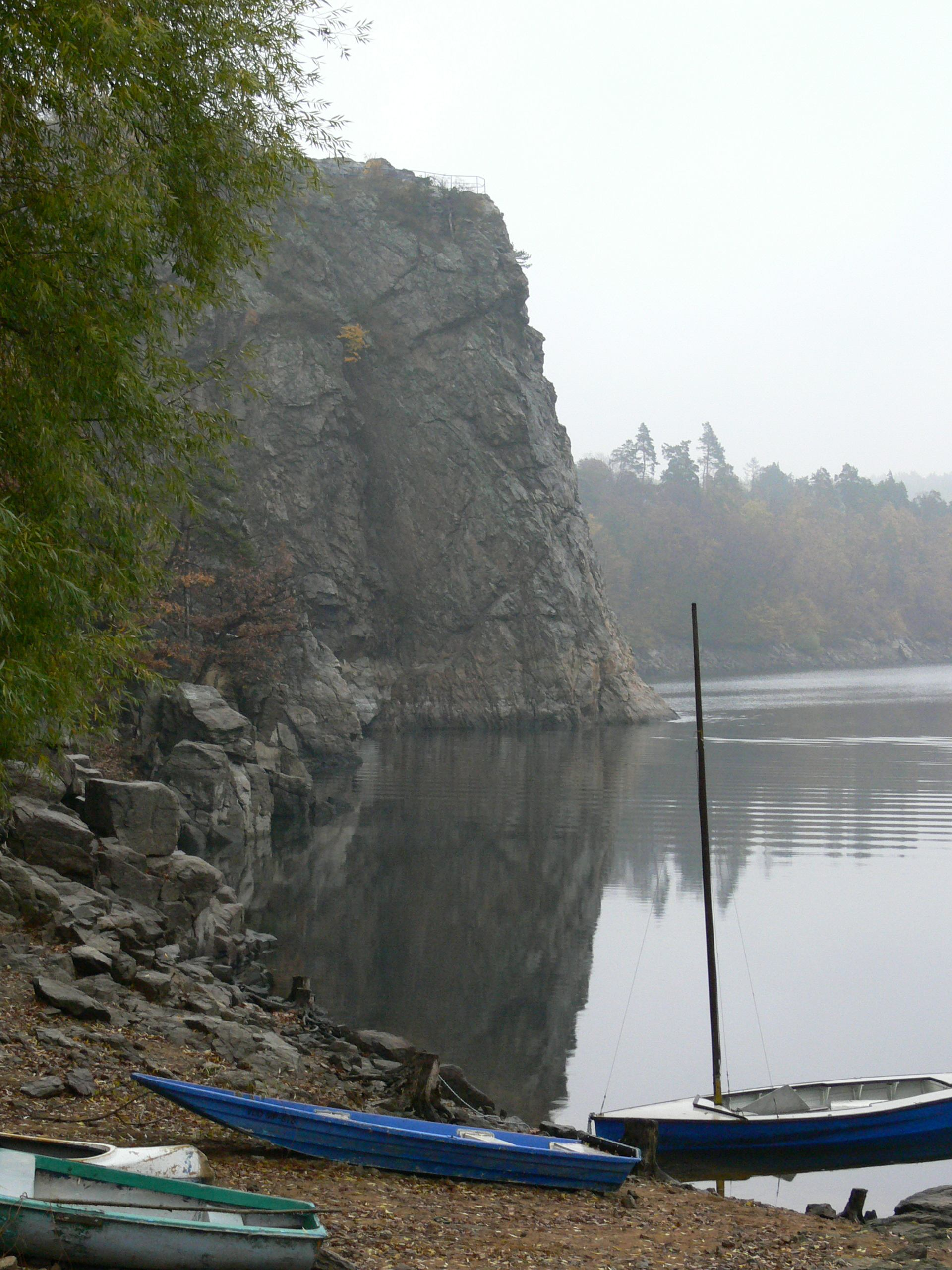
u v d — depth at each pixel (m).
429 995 28.42
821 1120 18.66
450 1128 14.45
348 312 124.88
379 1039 21.66
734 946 33.56
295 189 15.48
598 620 131.12
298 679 86.94
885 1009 28.00
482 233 129.88
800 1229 13.70
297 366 119.25
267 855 47.28
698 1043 25.30
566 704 123.31
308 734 82.38
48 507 12.43
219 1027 18.77
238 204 14.59
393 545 126.38
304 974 29.70
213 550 72.50
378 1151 13.46
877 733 105.06
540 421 131.38
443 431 125.94
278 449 118.12
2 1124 12.86
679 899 39.56
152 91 13.21
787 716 128.00
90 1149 9.95
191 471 14.45
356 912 37.09
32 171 12.56
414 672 124.50
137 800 31.38
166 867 30.55
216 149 13.98
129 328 13.14
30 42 12.09
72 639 12.84
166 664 65.56
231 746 56.19
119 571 13.50
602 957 32.28
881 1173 18.47
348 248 126.12
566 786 71.31
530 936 34.47
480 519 125.38
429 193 130.25
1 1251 8.37
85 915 24.55
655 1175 16.67
